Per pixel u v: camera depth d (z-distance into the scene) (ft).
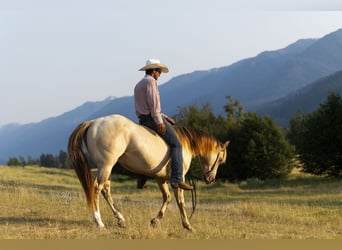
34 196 38.81
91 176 24.27
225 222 32.35
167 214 33.60
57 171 156.46
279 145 139.85
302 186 110.63
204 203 62.18
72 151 24.17
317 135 125.90
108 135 24.00
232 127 152.05
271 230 30.07
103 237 22.52
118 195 77.61
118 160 25.50
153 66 26.09
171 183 25.67
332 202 61.93
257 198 77.10
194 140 27.99
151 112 25.38
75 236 22.45
